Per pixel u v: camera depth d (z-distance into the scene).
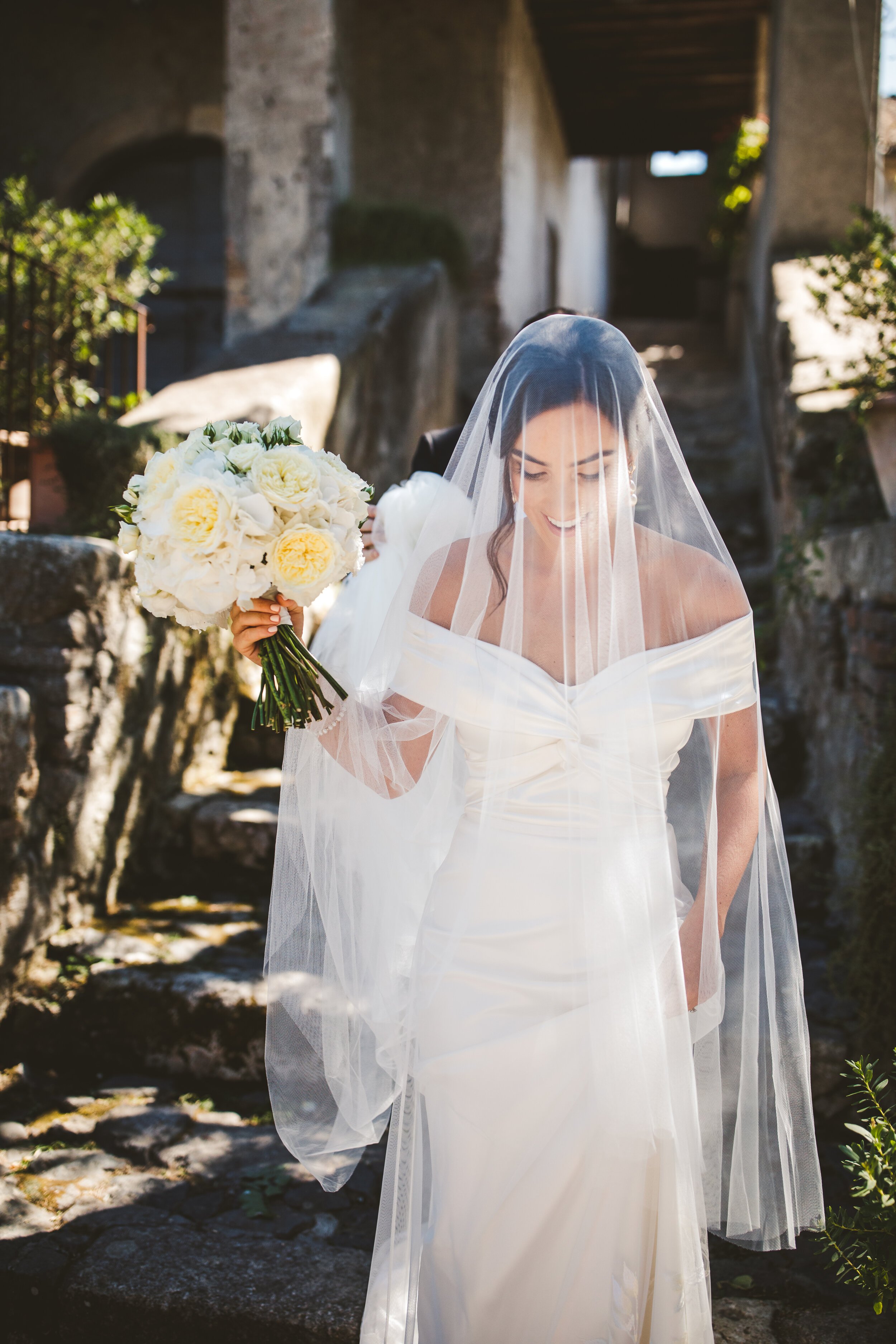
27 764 2.85
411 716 1.66
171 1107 2.61
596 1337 1.49
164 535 1.48
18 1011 2.83
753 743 1.65
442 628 1.57
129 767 3.38
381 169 8.95
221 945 3.07
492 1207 1.51
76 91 8.87
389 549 2.66
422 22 8.79
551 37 9.84
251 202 6.79
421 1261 1.59
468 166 8.84
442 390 7.61
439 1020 1.55
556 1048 1.50
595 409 1.49
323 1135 1.85
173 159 8.98
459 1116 1.53
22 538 3.00
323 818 1.79
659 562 1.57
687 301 19.62
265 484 1.49
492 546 1.55
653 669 1.52
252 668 4.32
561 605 1.54
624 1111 1.46
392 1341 1.57
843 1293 2.00
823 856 3.38
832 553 3.61
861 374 4.19
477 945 1.54
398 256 7.26
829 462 4.61
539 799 1.54
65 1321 1.97
